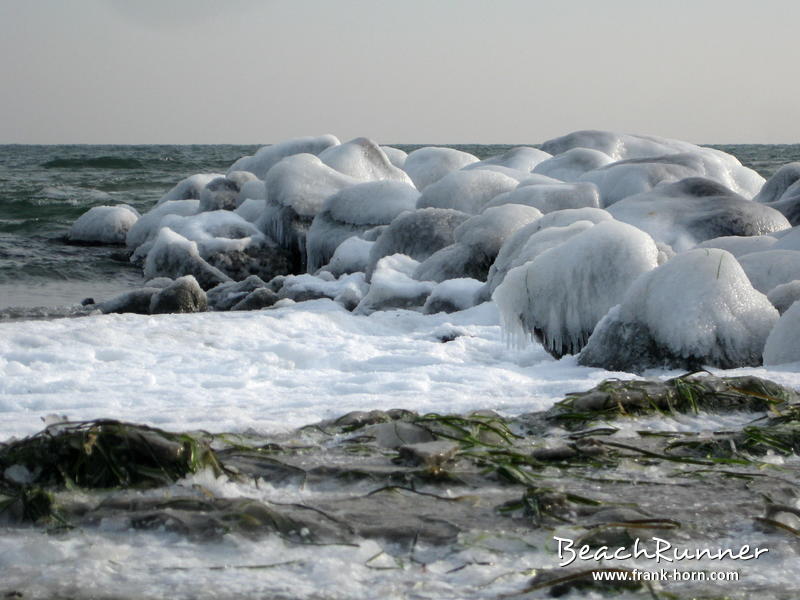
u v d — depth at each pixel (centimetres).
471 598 348
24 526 422
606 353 1012
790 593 356
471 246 1703
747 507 454
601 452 550
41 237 3155
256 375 914
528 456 536
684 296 994
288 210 2461
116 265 2600
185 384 851
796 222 2136
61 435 500
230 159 10569
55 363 967
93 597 343
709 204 2009
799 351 928
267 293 1784
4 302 1997
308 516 426
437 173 3192
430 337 1245
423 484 488
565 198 2048
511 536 410
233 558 384
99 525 418
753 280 1280
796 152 15712
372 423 614
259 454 539
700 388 695
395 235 1920
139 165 8262
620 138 3459
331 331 1245
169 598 343
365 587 356
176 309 1711
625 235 1130
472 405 675
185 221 2528
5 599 339
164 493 465
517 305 1144
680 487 491
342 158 2844
